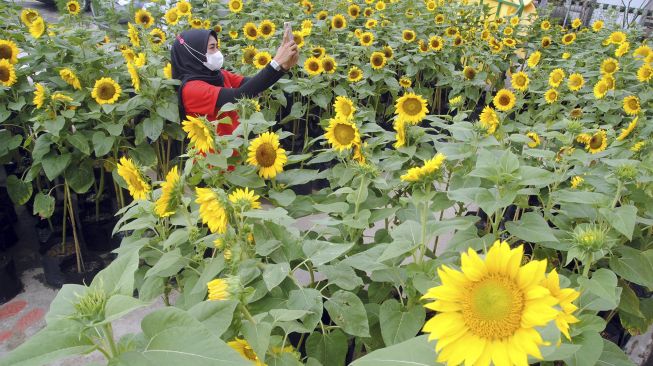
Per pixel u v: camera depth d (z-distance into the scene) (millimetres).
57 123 3611
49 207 3916
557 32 9719
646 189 2648
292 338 2748
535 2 13945
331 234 2598
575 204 2512
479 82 6832
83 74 4504
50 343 1179
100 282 1349
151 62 4488
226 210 1953
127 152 4473
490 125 3465
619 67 6277
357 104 6367
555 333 1288
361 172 2512
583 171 2949
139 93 4098
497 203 1978
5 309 3877
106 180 4590
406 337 1921
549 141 4184
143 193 2428
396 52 7668
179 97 4281
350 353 2785
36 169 3980
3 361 1117
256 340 1486
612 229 2289
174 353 1126
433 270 1955
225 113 4172
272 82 4219
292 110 5559
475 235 2279
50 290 4113
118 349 1282
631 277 2254
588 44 8828
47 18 12648
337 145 3047
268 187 3137
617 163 2379
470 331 1126
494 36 8844
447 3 9969
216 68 4469
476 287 1128
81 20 6336
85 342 1210
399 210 2822
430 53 6930
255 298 1975
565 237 2396
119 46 5973
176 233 2219
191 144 2752
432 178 1876
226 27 7742
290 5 8570
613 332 3121
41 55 4516
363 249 2674
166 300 2752
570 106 5941
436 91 7797
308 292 1966
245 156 3020
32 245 4680
